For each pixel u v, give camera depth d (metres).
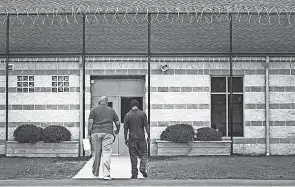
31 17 21.84
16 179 13.17
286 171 14.45
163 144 19.28
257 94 20.25
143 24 21.83
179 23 21.84
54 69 20.19
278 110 20.20
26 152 19.33
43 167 15.73
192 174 13.88
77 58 20.16
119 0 22.50
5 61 20.08
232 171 14.42
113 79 20.61
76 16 21.83
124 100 20.62
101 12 19.91
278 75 20.27
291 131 20.17
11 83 20.16
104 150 13.09
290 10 20.11
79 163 16.95
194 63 20.25
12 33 21.48
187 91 20.22
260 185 12.49
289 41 21.08
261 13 20.22
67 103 20.14
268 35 21.42
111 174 14.45
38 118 20.14
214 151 19.34
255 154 20.02
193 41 21.02
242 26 21.86
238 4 21.77
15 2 22.23
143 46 20.70
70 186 12.38
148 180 12.93
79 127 20.02
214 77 20.50
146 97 20.25
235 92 20.45
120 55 20.14
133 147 13.31
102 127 13.11
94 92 20.56
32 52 20.33
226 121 20.42
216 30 21.62
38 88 20.19
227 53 20.14
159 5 21.47
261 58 20.25
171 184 12.64
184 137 18.94
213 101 20.47
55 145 19.38
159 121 20.09
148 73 19.36
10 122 20.09
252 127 20.17
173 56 20.19
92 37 21.20
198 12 20.08
